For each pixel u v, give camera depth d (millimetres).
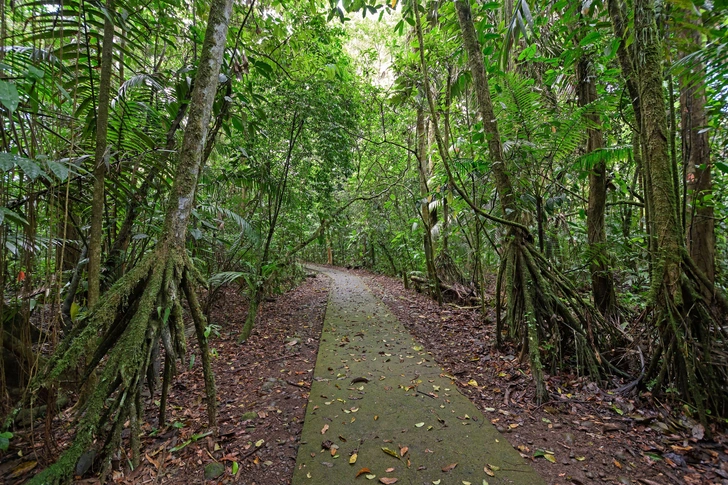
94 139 2617
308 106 4562
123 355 1549
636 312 3525
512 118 3521
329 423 2242
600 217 3580
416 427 2182
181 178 1892
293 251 5281
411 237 8734
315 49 4801
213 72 1970
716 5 1369
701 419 2035
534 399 2525
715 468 1729
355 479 1712
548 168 3799
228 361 3576
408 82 5941
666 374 2330
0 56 1524
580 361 2805
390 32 7883
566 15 3076
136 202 2795
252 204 5160
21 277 2004
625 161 4762
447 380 2922
